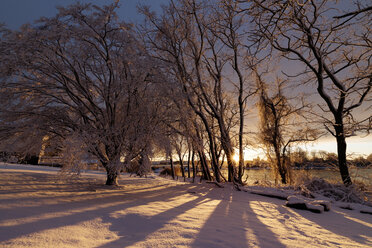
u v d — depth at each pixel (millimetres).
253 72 16562
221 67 17641
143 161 9555
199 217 5207
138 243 3127
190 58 15984
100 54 10203
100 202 6168
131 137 9734
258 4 5117
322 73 12898
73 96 10859
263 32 5957
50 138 10453
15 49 8539
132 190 9852
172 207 6293
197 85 14641
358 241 4508
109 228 3773
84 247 2824
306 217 6715
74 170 7949
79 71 10281
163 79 10727
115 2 9859
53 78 10102
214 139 17375
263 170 21438
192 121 13266
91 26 9805
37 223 3625
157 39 14906
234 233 4074
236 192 12078
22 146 10203
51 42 9258
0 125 9430
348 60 12352
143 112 10094
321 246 3791
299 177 13438
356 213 8453
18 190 7059
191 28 15547
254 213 6566
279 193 11055
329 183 12180
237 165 16750
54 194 6961
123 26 10211
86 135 8609
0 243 2650
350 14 4875
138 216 4711
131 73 10391
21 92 9492
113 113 10422
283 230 4773
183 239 3436
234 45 16234
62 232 3305
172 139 10789
